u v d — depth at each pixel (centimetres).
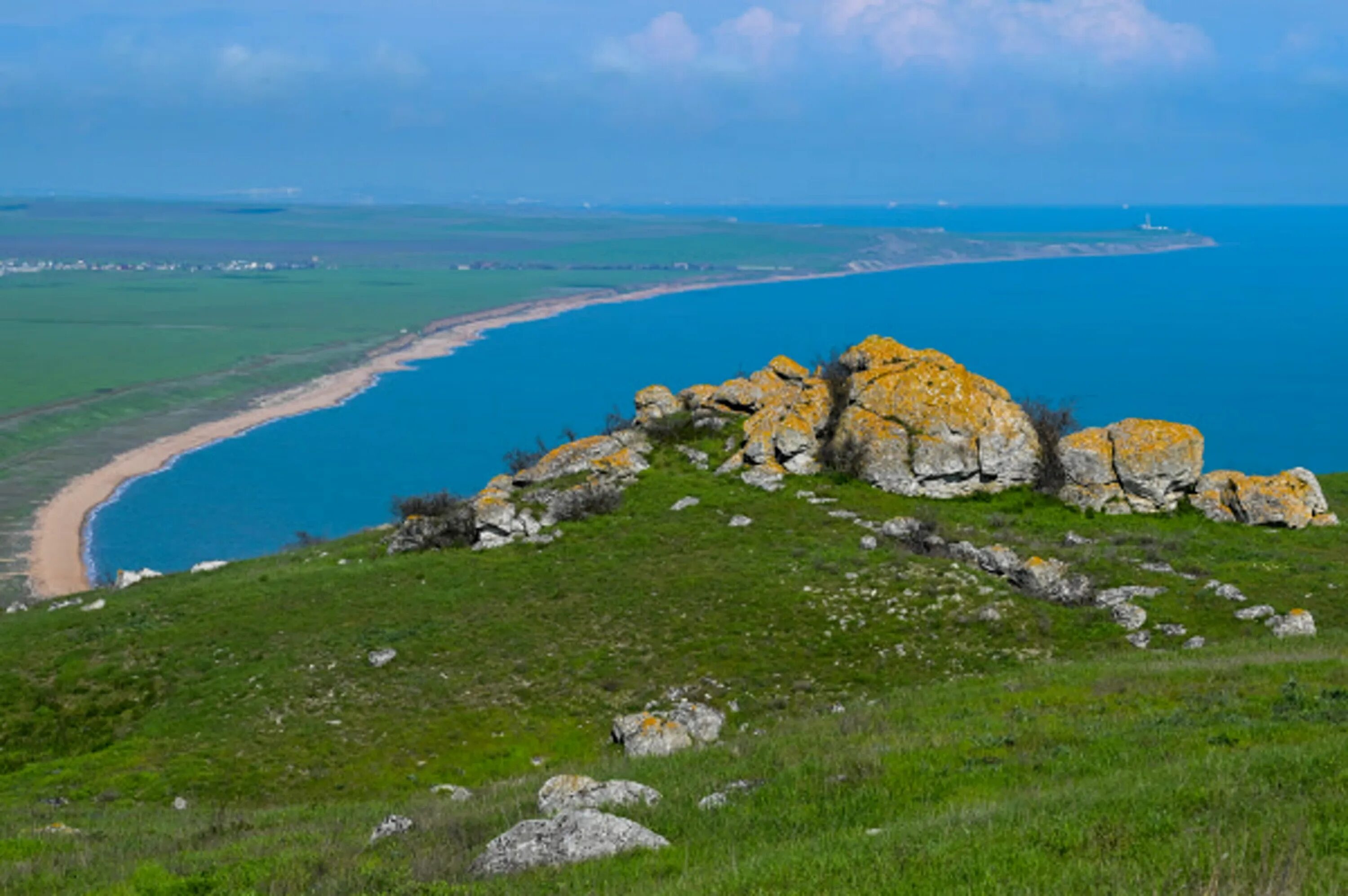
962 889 1370
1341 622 3719
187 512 15438
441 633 4294
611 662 3916
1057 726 2316
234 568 6019
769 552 4741
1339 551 4584
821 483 5491
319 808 2833
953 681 3362
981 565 4425
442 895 1648
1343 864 1299
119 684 4247
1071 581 4141
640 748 3078
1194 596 3959
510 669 3947
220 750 3572
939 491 5353
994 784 1956
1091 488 5209
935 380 5600
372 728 3622
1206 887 1260
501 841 1867
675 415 6412
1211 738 2077
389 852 2033
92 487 16700
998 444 5350
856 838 1688
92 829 2662
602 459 5916
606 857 1781
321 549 6162
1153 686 2661
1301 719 2173
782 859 1591
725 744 2778
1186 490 5191
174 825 2703
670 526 5156
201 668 4278
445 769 3316
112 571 12325
